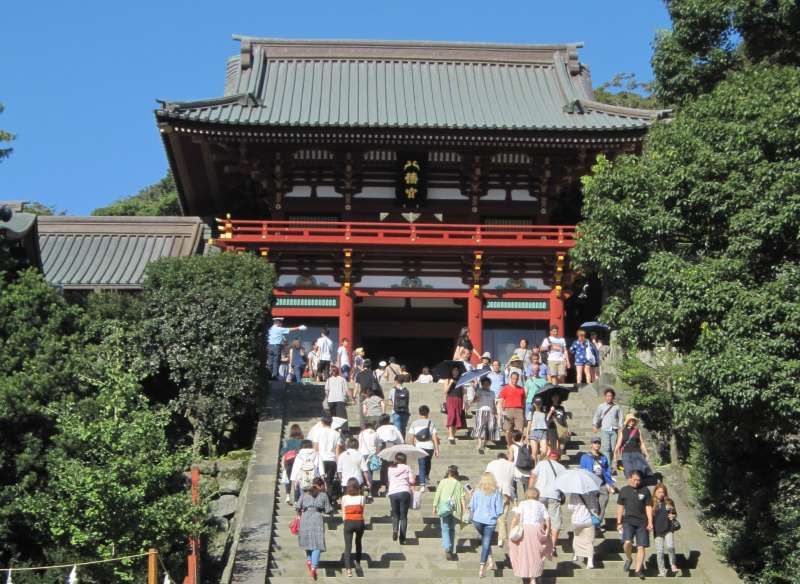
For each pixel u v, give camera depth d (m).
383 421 27.69
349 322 46.88
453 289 47.72
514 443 26.98
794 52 39.16
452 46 54.31
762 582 25.02
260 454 30.23
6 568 22.55
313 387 37.28
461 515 24.53
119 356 30.28
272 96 49.97
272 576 23.95
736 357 23.73
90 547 22.58
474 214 48.91
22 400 23.69
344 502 23.88
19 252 30.34
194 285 34.12
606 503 26.62
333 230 46.09
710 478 28.58
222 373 33.09
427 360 52.31
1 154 29.12
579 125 46.09
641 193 28.58
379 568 24.48
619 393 35.12
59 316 26.92
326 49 54.03
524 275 47.88
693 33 39.69
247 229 45.75
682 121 28.53
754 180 25.70
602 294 50.50
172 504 23.09
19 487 22.81
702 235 27.52
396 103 50.34
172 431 33.78
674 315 25.50
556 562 25.09
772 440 27.14
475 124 46.62
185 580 22.55
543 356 39.72
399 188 48.34
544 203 48.84
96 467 22.61
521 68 54.31
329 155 48.41
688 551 26.22
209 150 46.81
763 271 25.56
